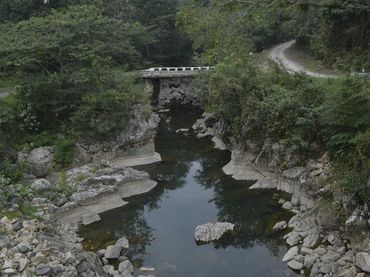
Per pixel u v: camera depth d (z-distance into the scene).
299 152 16.30
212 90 21.52
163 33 48.59
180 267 11.23
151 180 18.72
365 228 10.09
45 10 33.91
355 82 12.85
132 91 22.11
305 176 15.02
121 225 14.45
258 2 16.42
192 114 37.09
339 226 11.84
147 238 13.30
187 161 22.56
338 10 26.22
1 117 17.53
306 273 10.29
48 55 20.38
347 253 10.37
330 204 12.15
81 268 9.84
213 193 17.44
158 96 43.31
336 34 29.62
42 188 15.36
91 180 15.95
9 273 8.29
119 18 44.41
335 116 13.61
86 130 20.31
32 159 17.62
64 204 14.90
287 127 16.67
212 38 17.33
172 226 14.27
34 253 9.35
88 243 12.90
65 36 18.92
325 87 16.73
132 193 17.38
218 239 12.82
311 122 15.45
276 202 15.50
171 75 35.94
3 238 9.57
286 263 11.00
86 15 21.56
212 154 23.56
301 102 16.31
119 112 20.58
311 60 36.12
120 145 20.97
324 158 14.90
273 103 16.81
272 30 53.28
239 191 17.17
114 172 17.34
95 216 14.92
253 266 11.08
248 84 19.03
